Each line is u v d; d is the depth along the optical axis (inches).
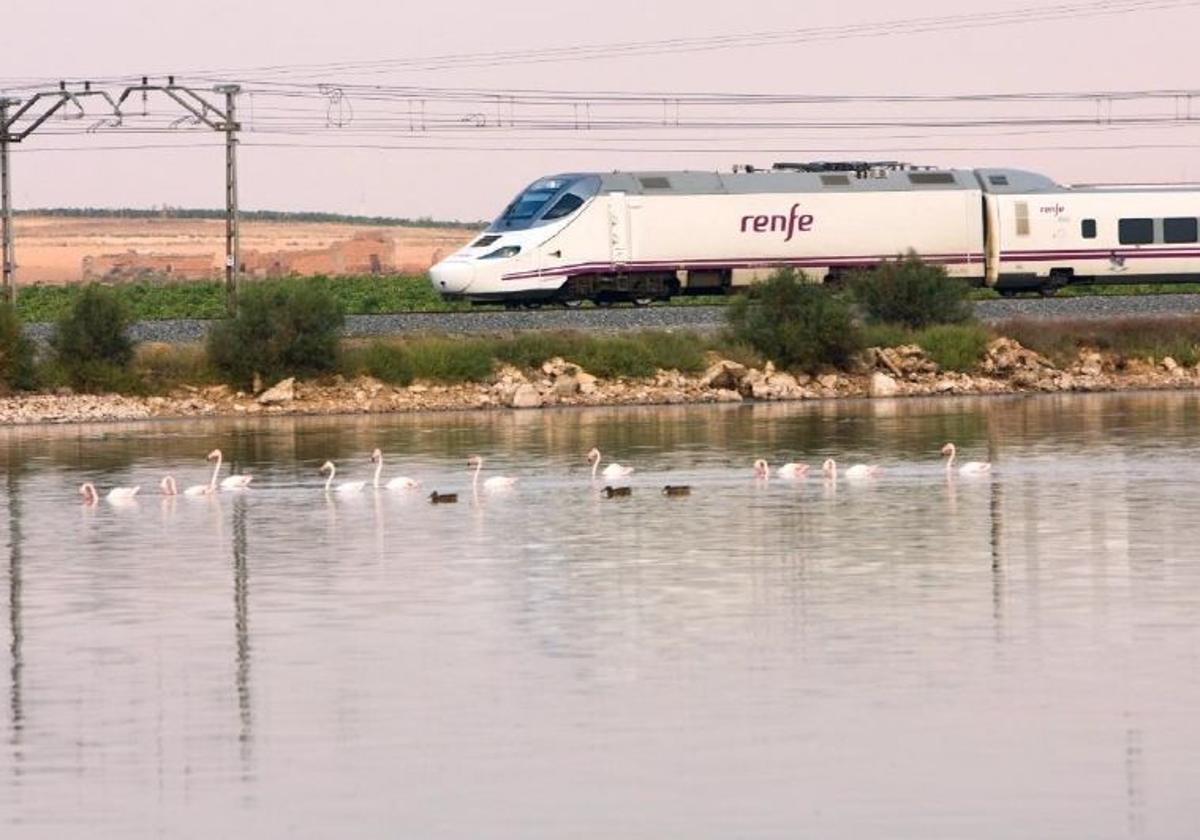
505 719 3604.8
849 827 3011.8
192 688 3897.6
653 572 5142.7
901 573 5068.9
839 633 4301.2
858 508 6323.8
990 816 3043.8
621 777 3253.0
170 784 3280.0
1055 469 7308.1
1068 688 3757.4
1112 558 5265.8
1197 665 3934.5
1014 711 3599.9
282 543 5743.1
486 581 5036.9
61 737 3565.5
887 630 4325.8
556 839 2989.7
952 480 7032.5
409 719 3624.5
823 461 7677.2
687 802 3127.5
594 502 6560.0
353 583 5039.4
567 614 4571.9
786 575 5064.0
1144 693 3710.6
